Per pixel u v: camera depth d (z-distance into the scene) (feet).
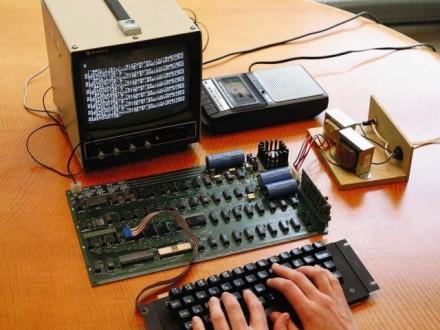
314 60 5.71
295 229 4.11
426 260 3.97
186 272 3.80
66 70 4.11
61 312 3.55
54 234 3.99
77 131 4.26
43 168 4.47
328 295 3.54
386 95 5.34
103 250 3.88
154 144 4.53
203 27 6.00
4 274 3.74
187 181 4.38
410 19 8.42
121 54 4.05
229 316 3.40
